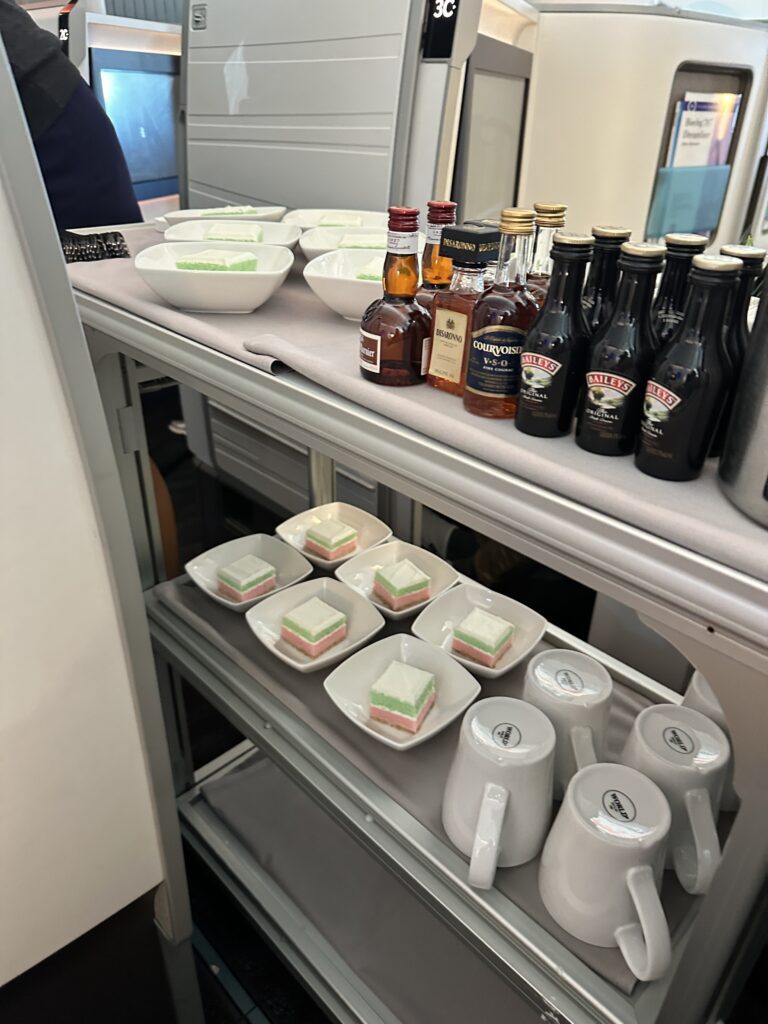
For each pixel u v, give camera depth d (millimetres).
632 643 1222
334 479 1502
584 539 493
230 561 1274
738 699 470
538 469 530
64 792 825
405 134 1241
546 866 729
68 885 876
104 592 776
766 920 717
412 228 661
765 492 455
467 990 1014
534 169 1397
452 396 673
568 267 560
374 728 944
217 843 1248
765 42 1370
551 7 1260
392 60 1226
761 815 515
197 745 1594
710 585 443
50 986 940
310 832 1259
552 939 711
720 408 521
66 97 1601
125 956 1008
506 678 1033
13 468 670
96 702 816
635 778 728
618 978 676
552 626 1128
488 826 725
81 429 696
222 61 1586
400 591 1127
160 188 2123
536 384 577
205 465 2344
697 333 501
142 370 1197
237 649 1101
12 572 701
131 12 2371
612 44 1224
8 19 1531
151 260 924
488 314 598
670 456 521
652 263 524
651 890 659
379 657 1040
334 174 1399
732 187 1477
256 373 741
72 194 1651
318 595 1181
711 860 705
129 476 1258
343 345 797
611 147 1292
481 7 1136
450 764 911
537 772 740
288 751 953
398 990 1021
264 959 1228
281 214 1281
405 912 1129
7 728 750
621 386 542
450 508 590
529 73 1331
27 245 621
